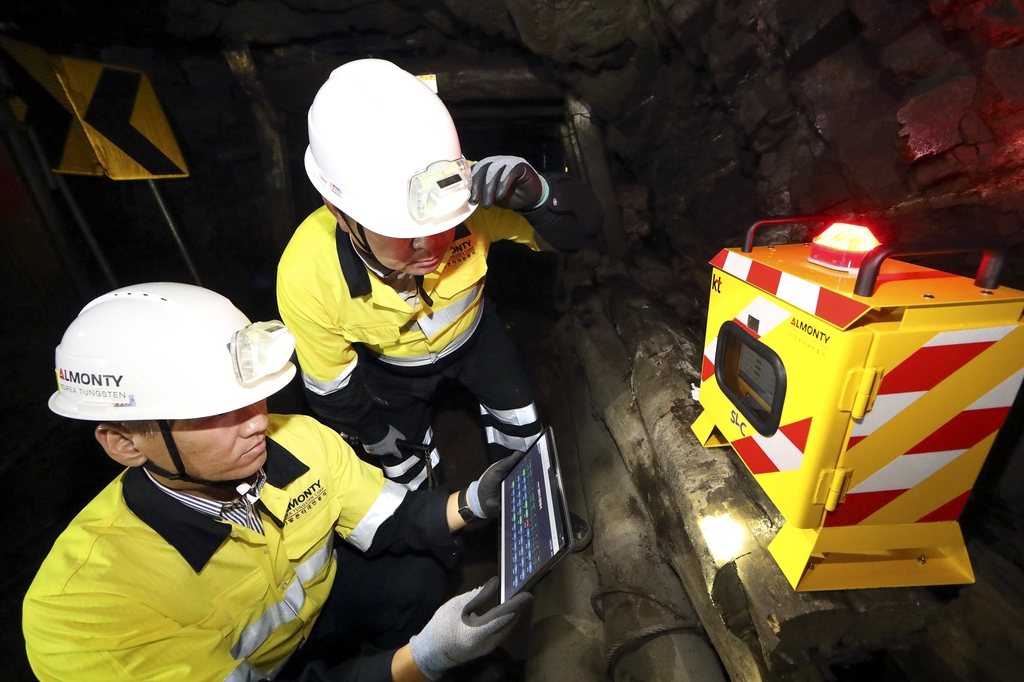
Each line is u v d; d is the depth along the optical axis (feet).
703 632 4.75
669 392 6.18
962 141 6.68
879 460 3.28
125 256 13.16
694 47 10.66
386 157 3.88
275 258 14.84
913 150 7.04
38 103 10.55
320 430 4.70
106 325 3.13
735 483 4.63
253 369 3.29
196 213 15.11
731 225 11.51
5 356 8.52
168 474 3.42
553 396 11.01
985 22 5.97
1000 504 5.34
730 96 10.66
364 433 6.35
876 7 7.14
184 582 3.68
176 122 14.25
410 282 5.07
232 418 3.35
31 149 10.08
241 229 16.02
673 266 12.03
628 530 5.91
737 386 4.58
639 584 5.27
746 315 4.13
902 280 3.40
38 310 9.53
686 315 10.30
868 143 7.88
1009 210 6.17
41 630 3.21
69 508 8.62
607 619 5.18
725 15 9.52
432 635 3.81
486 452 10.00
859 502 3.43
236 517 3.86
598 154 12.96
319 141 4.08
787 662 3.88
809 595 3.52
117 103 12.44
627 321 9.29
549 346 12.77
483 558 7.68
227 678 3.55
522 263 15.85
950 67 6.75
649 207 13.25
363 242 4.40
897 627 3.53
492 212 5.72
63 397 3.31
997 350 3.01
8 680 6.57
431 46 13.14
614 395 7.59
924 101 6.84
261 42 13.09
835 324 3.01
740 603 4.04
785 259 4.08
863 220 8.10
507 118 13.93
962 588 4.43
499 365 6.67
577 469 8.00
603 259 12.32
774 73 9.25
